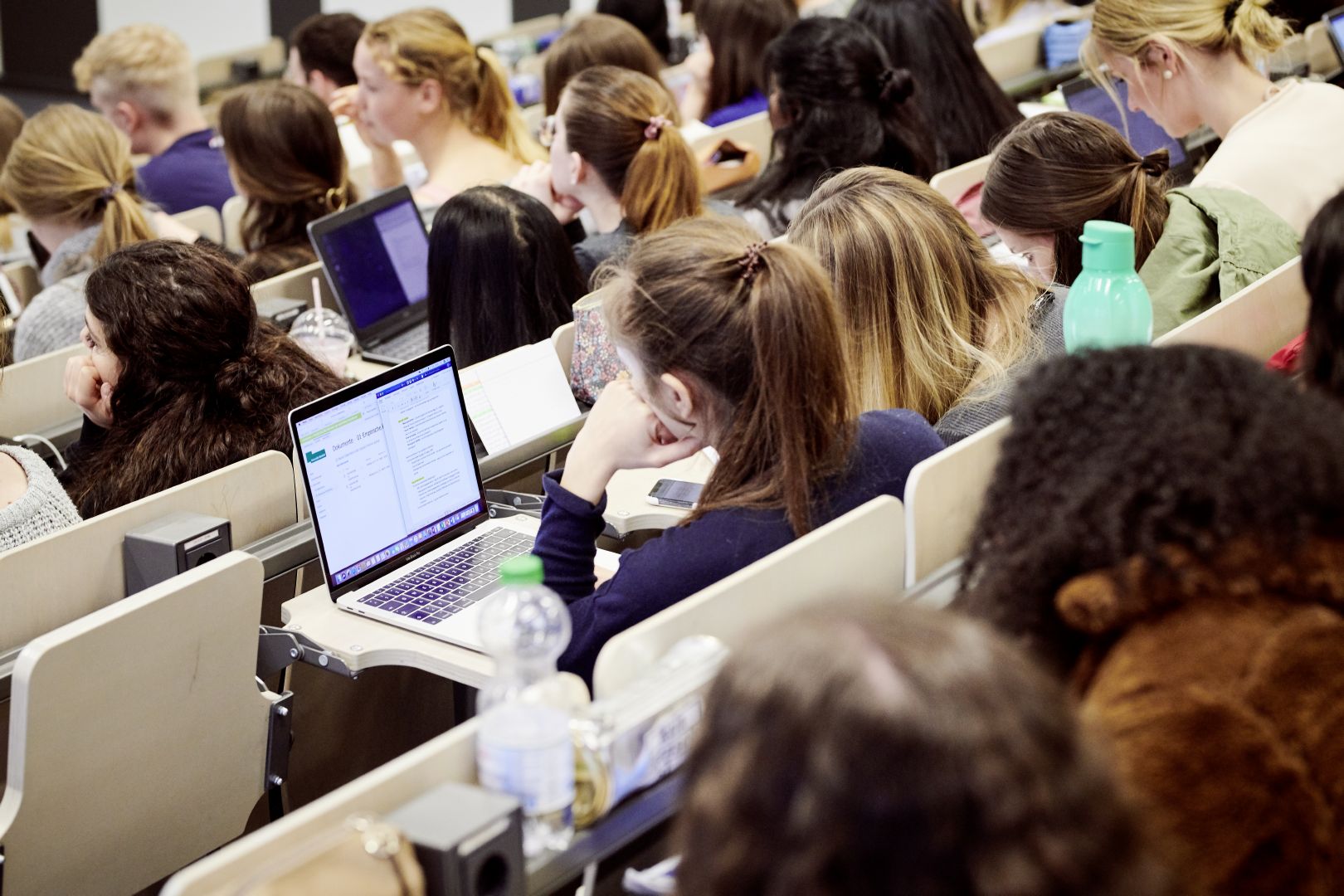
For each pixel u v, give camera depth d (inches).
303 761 98.7
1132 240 92.6
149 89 211.0
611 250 137.4
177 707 76.5
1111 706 44.0
